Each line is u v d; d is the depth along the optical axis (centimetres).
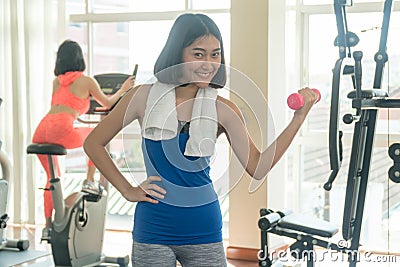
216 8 588
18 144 648
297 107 233
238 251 531
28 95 641
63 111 494
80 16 634
